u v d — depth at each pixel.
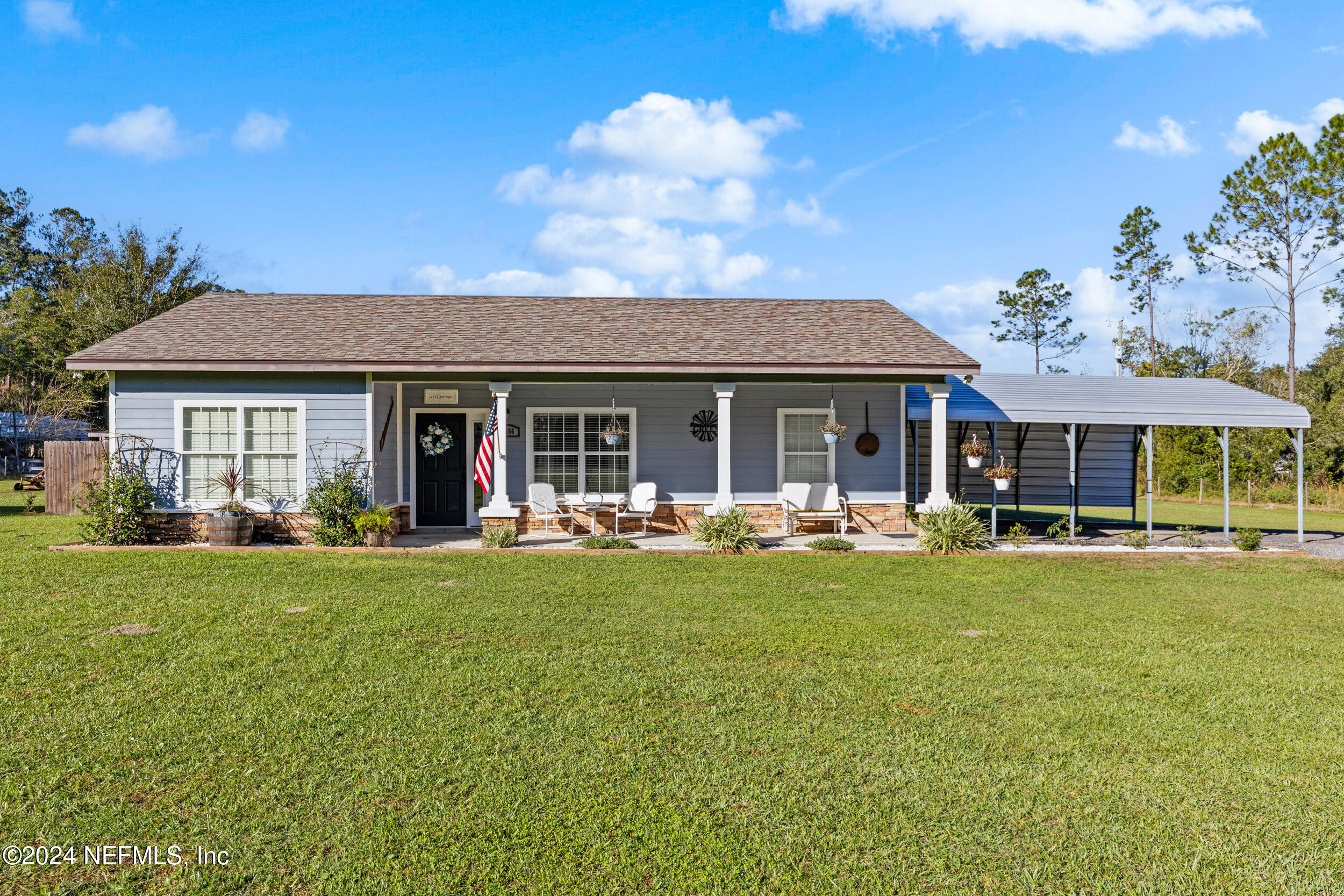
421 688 5.60
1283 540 15.25
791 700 5.45
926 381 13.79
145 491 12.88
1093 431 17.48
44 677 5.73
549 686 5.68
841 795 4.07
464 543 13.37
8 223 57.62
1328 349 41.44
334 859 3.42
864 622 7.73
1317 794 4.14
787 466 15.25
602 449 15.18
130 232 37.09
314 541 12.89
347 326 14.80
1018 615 8.12
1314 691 5.79
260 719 4.97
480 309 16.44
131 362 12.64
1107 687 5.81
